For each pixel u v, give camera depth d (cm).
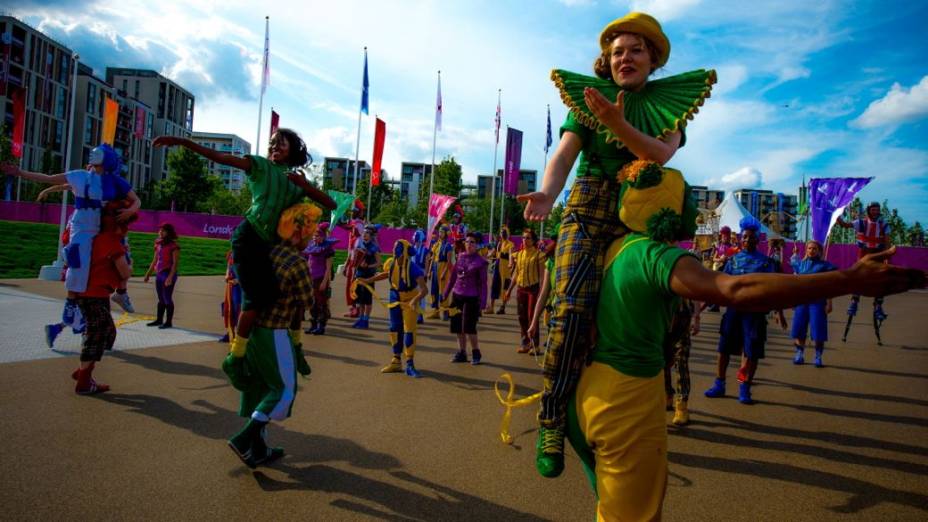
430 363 812
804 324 926
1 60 6538
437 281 1322
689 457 471
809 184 1596
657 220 204
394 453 439
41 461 394
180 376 635
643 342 202
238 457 414
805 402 666
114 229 568
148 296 1370
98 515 323
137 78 10356
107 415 495
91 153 571
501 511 349
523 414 559
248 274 381
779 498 390
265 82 2478
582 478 403
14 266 1770
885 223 1098
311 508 344
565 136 241
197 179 6122
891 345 1177
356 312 1236
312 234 404
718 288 172
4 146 5047
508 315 1511
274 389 392
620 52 234
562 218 236
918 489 409
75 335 816
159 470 389
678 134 232
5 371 618
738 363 936
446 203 2211
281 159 412
